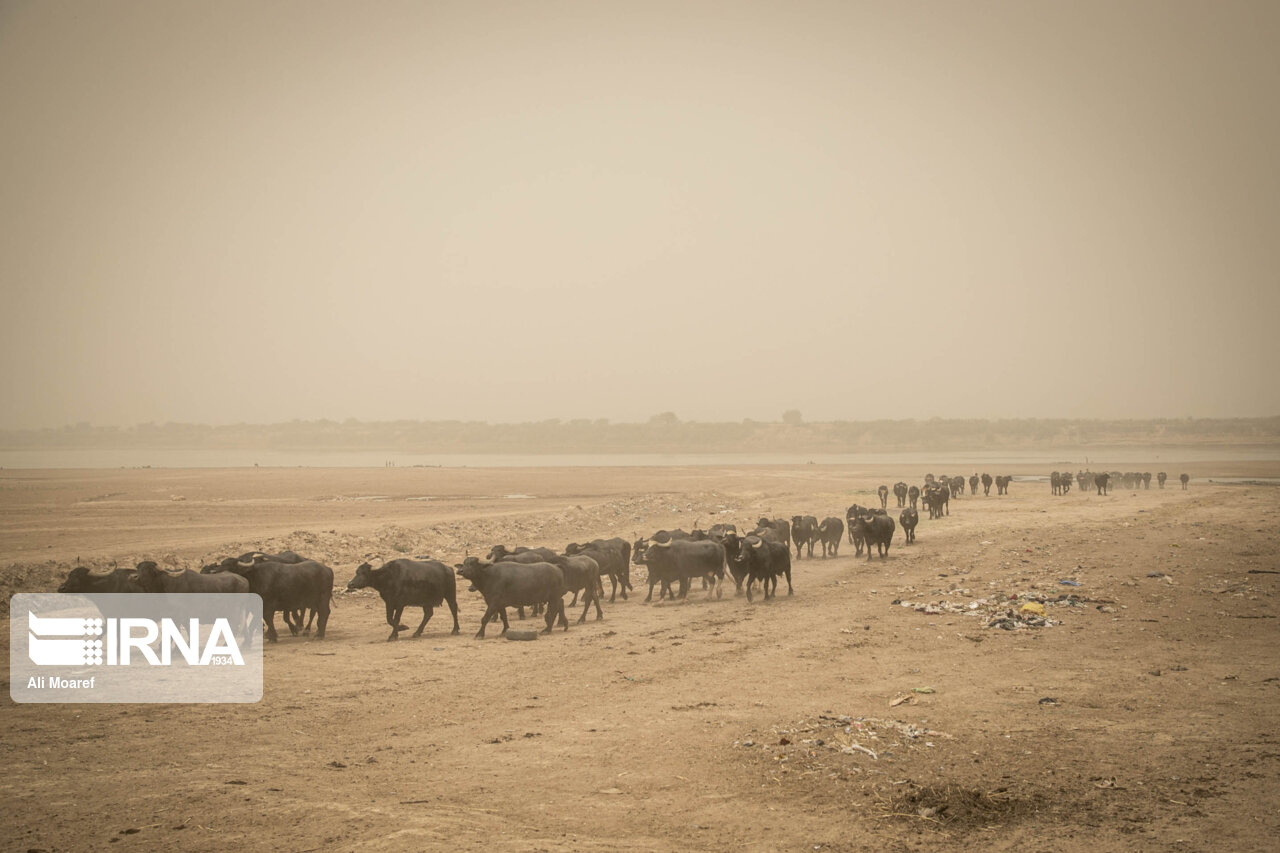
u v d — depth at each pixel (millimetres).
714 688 12953
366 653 15789
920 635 16547
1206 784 8711
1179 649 14914
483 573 17172
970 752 9781
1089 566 24750
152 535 37281
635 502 50938
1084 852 7188
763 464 141375
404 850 7133
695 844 7391
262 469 122438
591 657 15367
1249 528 34344
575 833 7598
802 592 22594
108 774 9219
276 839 7391
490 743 10430
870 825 7816
